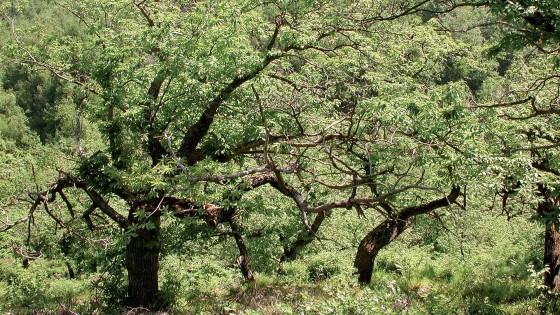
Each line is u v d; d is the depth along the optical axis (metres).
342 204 8.96
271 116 10.27
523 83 11.80
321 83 11.62
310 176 12.24
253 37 10.85
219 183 10.20
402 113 8.98
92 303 12.41
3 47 13.04
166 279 15.23
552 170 10.88
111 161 11.61
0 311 11.87
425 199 13.52
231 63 9.62
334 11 10.80
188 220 10.50
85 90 11.95
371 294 7.56
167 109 10.99
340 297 7.22
